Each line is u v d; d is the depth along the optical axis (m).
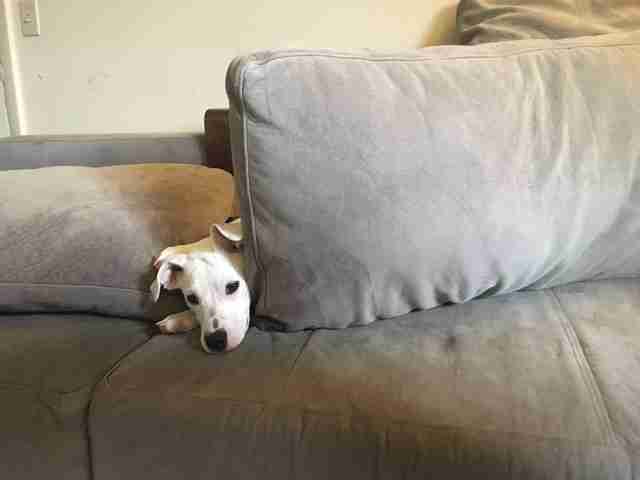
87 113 1.67
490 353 0.79
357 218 0.84
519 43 1.00
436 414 0.69
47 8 1.60
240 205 0.90
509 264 0.90
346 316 0.89
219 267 0.94
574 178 0.91
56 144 1.43
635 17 1.18
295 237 0.86
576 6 1.21
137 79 1.61
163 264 0.96
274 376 0.78
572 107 0.93
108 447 0.78
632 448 0.63
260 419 0.72
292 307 0.89
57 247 1.02
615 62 0.96
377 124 0.84
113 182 1.15
